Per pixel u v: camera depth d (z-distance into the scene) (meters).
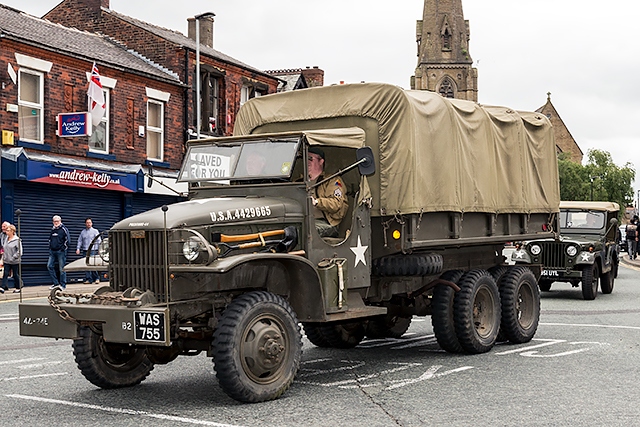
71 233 24.31
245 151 8.46
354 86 9.37
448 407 6.92
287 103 9.84
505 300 10.83
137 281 7.13
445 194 9.49
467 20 105.94
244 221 7.50
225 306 7.45
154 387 8.12
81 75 24.42
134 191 26.08
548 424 6.29
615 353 9.98
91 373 7.73
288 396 7.44
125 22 29.94
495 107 11.18
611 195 84.06
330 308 7.89
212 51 32.97
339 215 8.64
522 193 11.37
